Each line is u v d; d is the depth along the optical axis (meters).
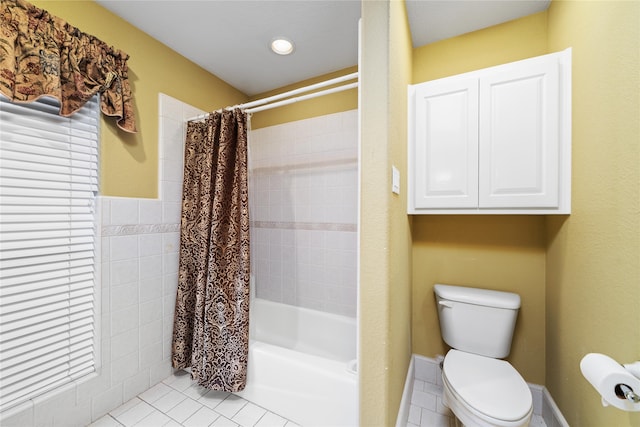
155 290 1.70
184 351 1.77
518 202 1.30
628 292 0.80
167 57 1.81
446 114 1.44
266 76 2.20
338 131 2.09
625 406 0.61
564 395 1.24
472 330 1.48
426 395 1.62
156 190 1.73
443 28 1.60
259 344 1.60
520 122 1.29
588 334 1.03
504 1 1.40
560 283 1.30
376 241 0.98
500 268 1.59
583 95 1.09
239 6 1.47
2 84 1.07
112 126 1.50
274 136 2.37
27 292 1.19
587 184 1.06
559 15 1.31
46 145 1.26
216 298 1.58
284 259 2.32
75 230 1.35
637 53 0.77
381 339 0.99
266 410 1.46
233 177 1.66
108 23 1.49
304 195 2.23
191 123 1.87
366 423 1.01
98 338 1.41
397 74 1.15
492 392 1.12
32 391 1.19
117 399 1.49
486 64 1.59
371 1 0.99
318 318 2.11
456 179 1.42
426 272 1.77
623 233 0.83
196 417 1.41
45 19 1.20
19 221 1.17
